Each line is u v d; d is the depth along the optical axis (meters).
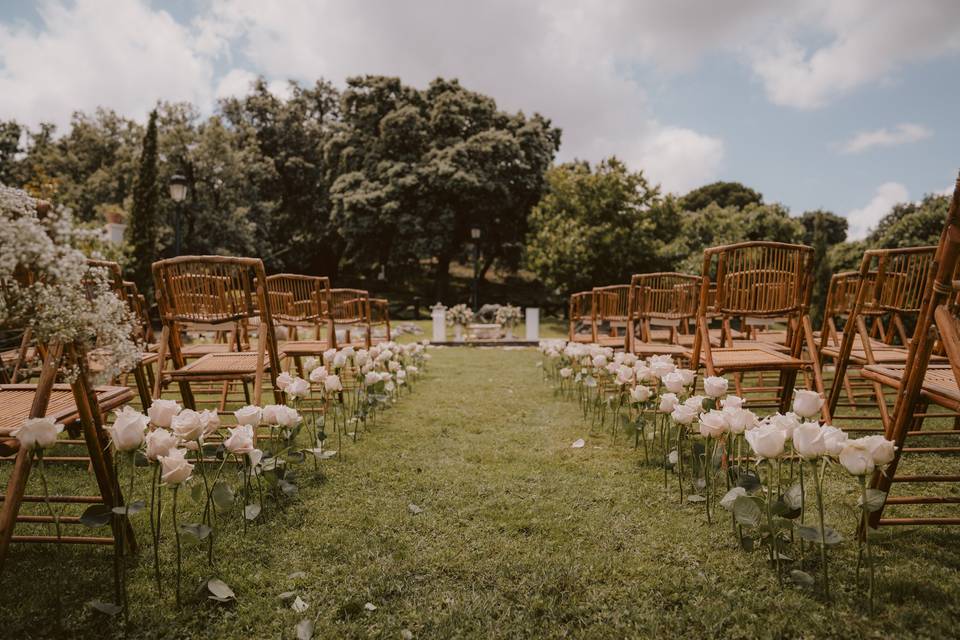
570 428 3.70
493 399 4.80
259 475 2.30
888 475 1.76
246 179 25.05
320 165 31.09
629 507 2.28
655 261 19.69
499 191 22.98
